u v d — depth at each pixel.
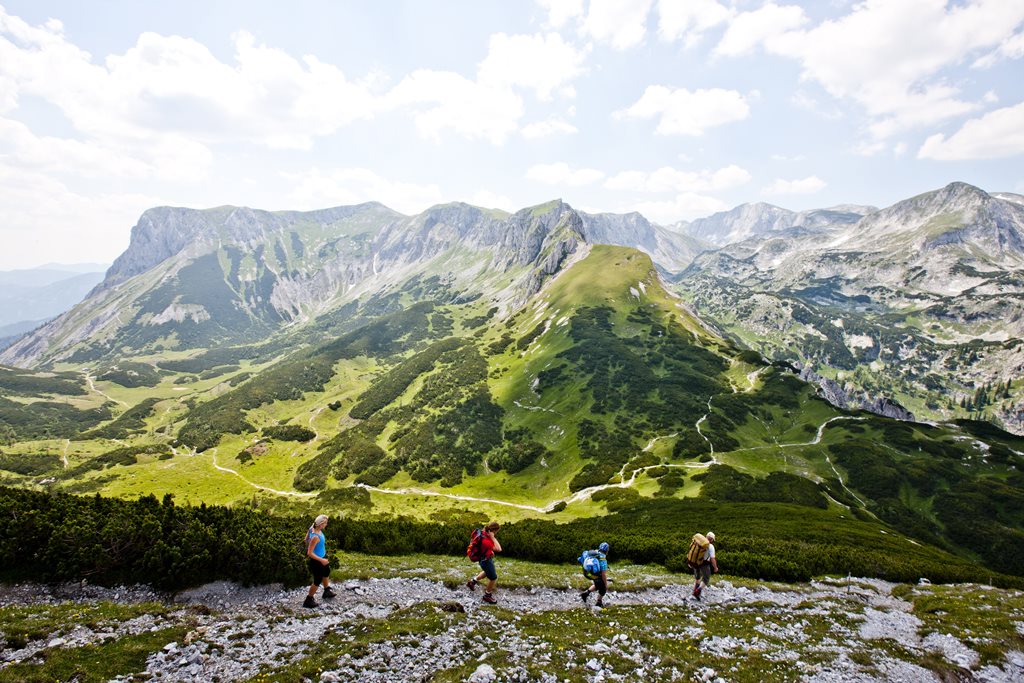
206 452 181.38
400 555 33.78
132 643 14.26
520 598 22.78
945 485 106.12
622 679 14.00
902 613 26.33
